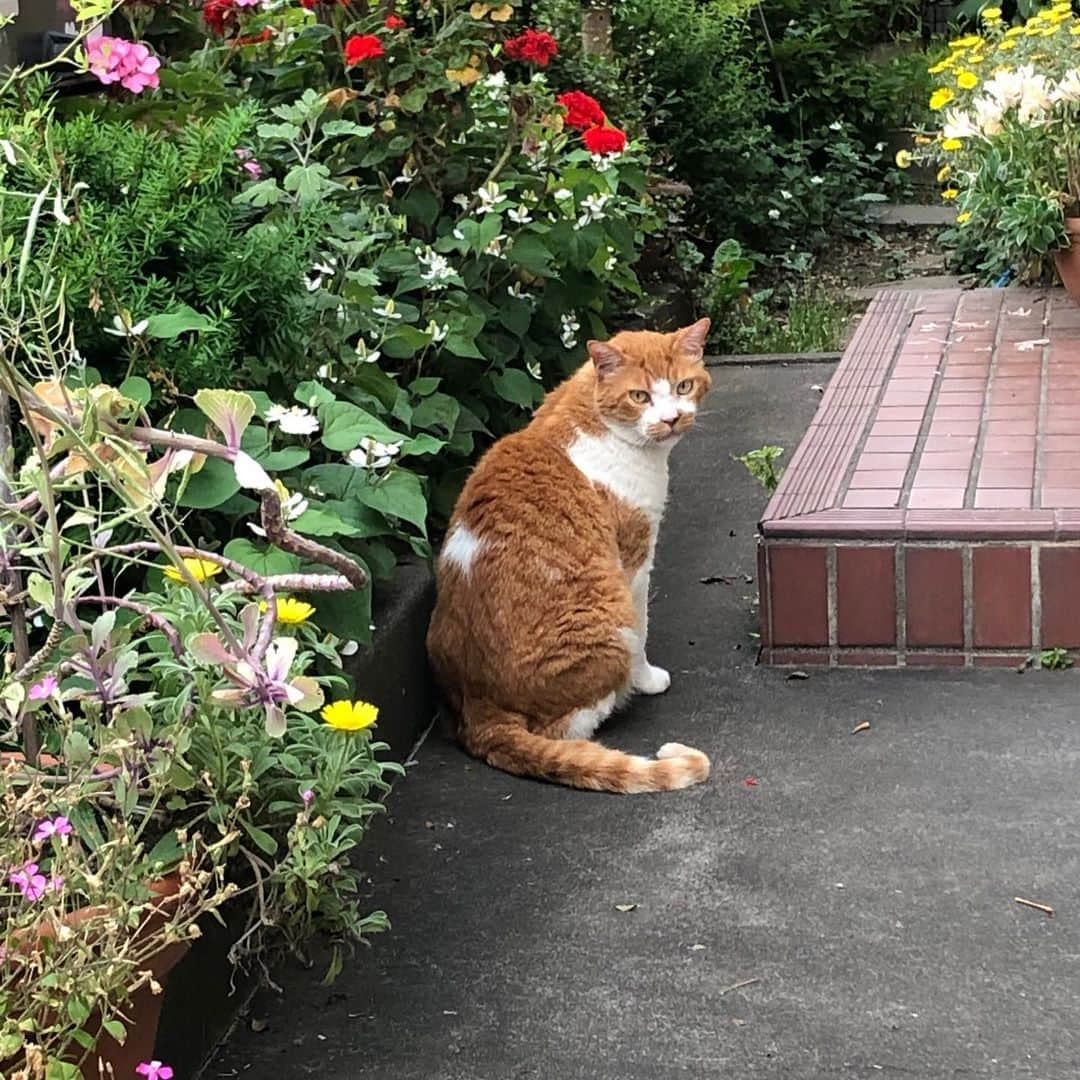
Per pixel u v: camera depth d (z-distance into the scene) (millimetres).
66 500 1574
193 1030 1358
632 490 1890
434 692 1983
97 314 1631
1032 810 1660
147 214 1743
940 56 5340
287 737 1393
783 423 2973
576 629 1810
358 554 1843
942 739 1806
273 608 1222
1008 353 2730
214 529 1753
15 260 1561
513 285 2477
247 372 1805
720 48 4730
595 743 1825
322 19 2559
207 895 1338
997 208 3039
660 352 1872
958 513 1979
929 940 1476
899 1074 1325
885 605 1971
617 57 4512
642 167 3311
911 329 2957
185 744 1236
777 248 4586
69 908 1229
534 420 1967
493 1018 1412
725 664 2025
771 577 1987
